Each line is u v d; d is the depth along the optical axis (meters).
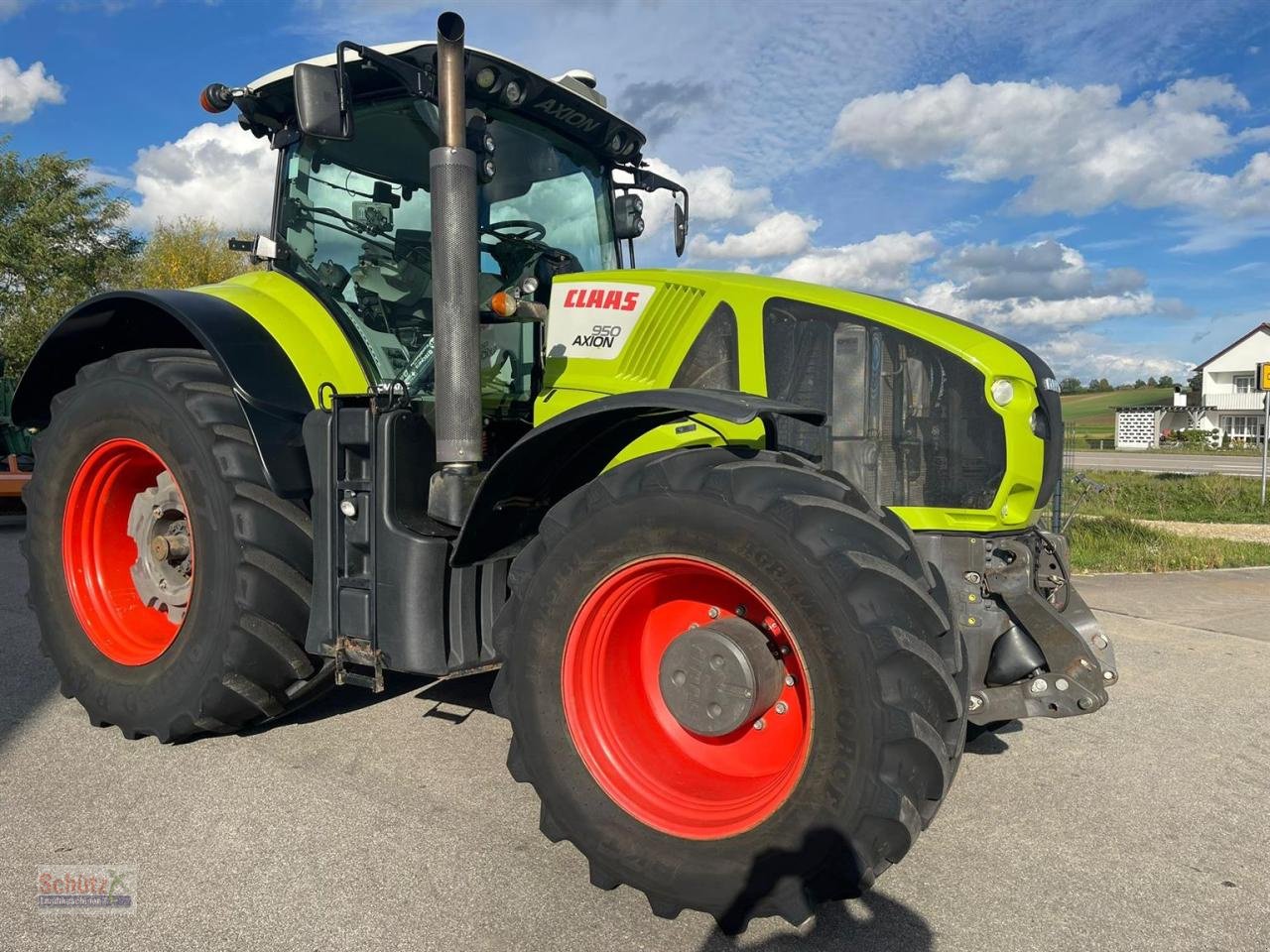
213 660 3.14
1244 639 5.38
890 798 2.00
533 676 2.46
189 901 2.29
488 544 2.82
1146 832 2.81
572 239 3.95
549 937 2.17
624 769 2.41
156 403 3.33
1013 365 2.70
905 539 2.28
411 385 3.40
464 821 2.74
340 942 2.13
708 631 2.33
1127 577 7.66
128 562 3.74
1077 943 2.20
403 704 3.81
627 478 2.41
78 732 3.45
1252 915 2.34
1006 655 2.76
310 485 3.17
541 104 3.62
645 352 3.03
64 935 2.14
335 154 3.66
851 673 2.04
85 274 23.02
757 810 2.20
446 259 2.79
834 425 2.83
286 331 3.36
